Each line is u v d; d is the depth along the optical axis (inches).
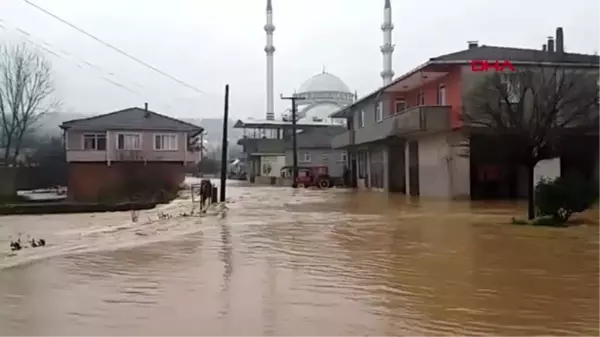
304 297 337.7
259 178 3021.7
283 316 295.6
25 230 816.9
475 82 1128.2
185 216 923.4
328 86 3506.4
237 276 403.5
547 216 698.2
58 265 465.1
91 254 526.3
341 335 263.1
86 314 303.6
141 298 339.0
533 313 298.7
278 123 3048.7
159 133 2124.8
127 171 1600.6
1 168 1632.6
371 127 1542.8
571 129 885.8
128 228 781.3
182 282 385.1
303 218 850.1
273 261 464.8
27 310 313.3
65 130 2068.2
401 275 400.5
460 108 1058.1
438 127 1186.6
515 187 1202.0
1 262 487.8
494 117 727.7
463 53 1252.5
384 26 3024.1
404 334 264.1
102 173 1609.3
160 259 485.7
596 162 1178.0
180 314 301.3
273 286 369.1
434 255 484.1
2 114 2148.1
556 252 490.9
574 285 362.6
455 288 358.0
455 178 1190.3
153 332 269.7
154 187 1612.9
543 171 1178.0
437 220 778.2
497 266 429.7
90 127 2065.7
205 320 288.8
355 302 324.8
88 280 398.0
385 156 1678.2
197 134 2234.3
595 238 573.9
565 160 1180.5
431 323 281.7
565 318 289.1
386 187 1663.4
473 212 890.1
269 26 3272.6
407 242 566.9
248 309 310.2
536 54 1193.4
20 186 1854.1
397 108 1571.1
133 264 462.3
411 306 315.0
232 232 680.4
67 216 1061.1
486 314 297.3
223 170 1295.5
